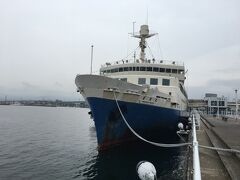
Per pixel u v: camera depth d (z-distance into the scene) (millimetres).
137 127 20469
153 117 21312
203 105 79750
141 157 18875
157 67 26594
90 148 25234
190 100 80750
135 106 19141
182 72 28203
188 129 29203
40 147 25922
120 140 20000
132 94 18594
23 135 35906
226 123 32281
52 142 29438
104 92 17250
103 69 29234
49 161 19391
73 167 17391
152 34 28906
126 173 15352
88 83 16953
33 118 78312
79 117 95250
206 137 18219
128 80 26031
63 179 14828
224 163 9938
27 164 18531
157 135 24062
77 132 41031
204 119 43438
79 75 16766
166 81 25734
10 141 30094
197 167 4781
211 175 8812
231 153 11555
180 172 15594
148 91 20016
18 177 15352
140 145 21781
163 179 14344
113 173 15375
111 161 17766
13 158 20609
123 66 27156
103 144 18891
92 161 18516
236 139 15867
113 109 18141
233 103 86312
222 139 15828
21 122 61094
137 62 27531
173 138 27188
